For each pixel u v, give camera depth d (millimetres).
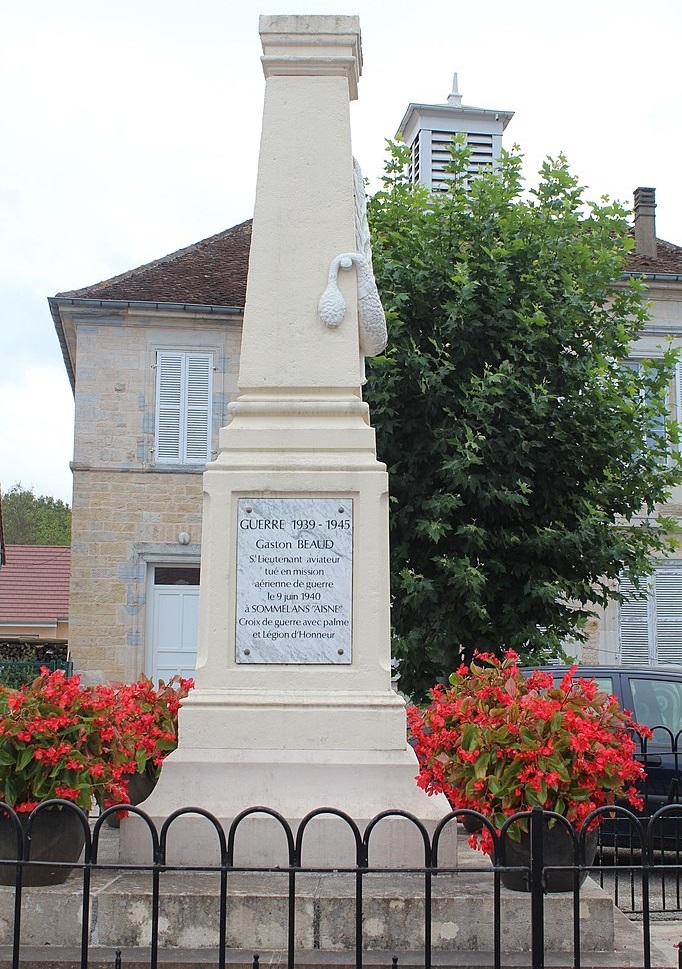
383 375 13031
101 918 4969
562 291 13703
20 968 4719
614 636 20547
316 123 6703
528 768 5059
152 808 5715
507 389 12984
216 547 6164
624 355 14492
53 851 5188
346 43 6711
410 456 13117
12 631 27500
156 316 20453
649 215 22156
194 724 5926
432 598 12523
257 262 6574
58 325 21641
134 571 20062
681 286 20812
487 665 13344
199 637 6152
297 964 4723
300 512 6172
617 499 14031
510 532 13234
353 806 5680
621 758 5250
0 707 5367
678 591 20562
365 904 4969
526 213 14016
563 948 4953
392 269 13391
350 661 6066
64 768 5227
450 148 15203
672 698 10211
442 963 4742
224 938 4145
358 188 7027
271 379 6453
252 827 5648
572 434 13547
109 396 20422
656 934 6859
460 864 5961
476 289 13398
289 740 5887
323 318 6473
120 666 19844
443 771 5328
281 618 6105
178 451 20438
